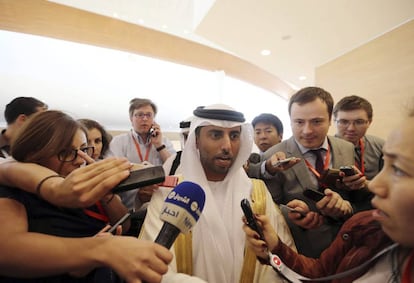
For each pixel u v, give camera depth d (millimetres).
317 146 1183
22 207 577
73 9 4125
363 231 568
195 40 5488
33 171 557
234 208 934
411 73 2898
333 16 2994
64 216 656
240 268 854
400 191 358
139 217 1204
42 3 3910
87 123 1648
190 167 974
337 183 969
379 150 1530
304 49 3938
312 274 667
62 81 5133
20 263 456
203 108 977
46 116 696
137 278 421
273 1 2812
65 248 462
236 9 3006
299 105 1173
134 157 2404
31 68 4660
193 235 870
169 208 547
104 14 4629
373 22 3057
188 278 616
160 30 4969
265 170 1187
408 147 354
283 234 937
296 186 1145
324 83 4348
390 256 469
